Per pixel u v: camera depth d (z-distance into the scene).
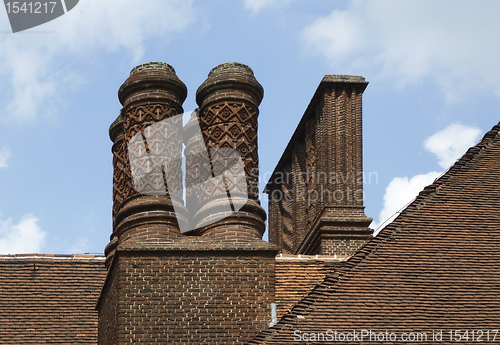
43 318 22.38
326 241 26.39
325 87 28.08
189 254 19.33
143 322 18.77
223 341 18.83
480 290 18.02
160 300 18.95
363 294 17.77
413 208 19.95
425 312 17.47
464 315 17.42
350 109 27.98
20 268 23.22
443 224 19.55
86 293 23.00
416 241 19.08
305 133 29.58
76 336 22.06
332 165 27.39
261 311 19.09
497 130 22.19
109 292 20.16
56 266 23.36
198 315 18.94
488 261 18.73
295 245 29.14
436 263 18.58
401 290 17.94
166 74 20.98
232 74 20.92
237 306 19.09
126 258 19.14
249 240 19.75
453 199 20.20
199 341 18.78
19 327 22.14
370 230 26.55
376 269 18.34
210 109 20.73
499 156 21.52
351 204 26.97
